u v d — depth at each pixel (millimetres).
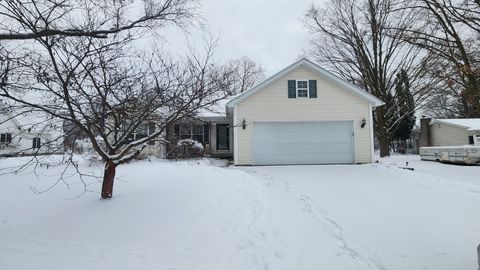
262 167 14930
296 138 16109
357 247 4719
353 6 24562
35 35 4461
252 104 16125
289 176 11711
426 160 19234
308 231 5398
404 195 8242
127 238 4867
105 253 4312
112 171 6828
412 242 4922
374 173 12391
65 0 4988
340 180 10734
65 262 4020
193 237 4902
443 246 4750
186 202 6652
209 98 6797
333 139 16141
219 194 7344
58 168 11961
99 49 5234
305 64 16203
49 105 5184
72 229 5270
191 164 13133
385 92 22500
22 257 4215
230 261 4082
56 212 6160
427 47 8977
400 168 13461
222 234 5023
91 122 5469
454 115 38031
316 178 11203
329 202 7484
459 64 8086
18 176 9977
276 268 3945
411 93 22406
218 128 22172
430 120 29547
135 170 11016
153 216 5824
